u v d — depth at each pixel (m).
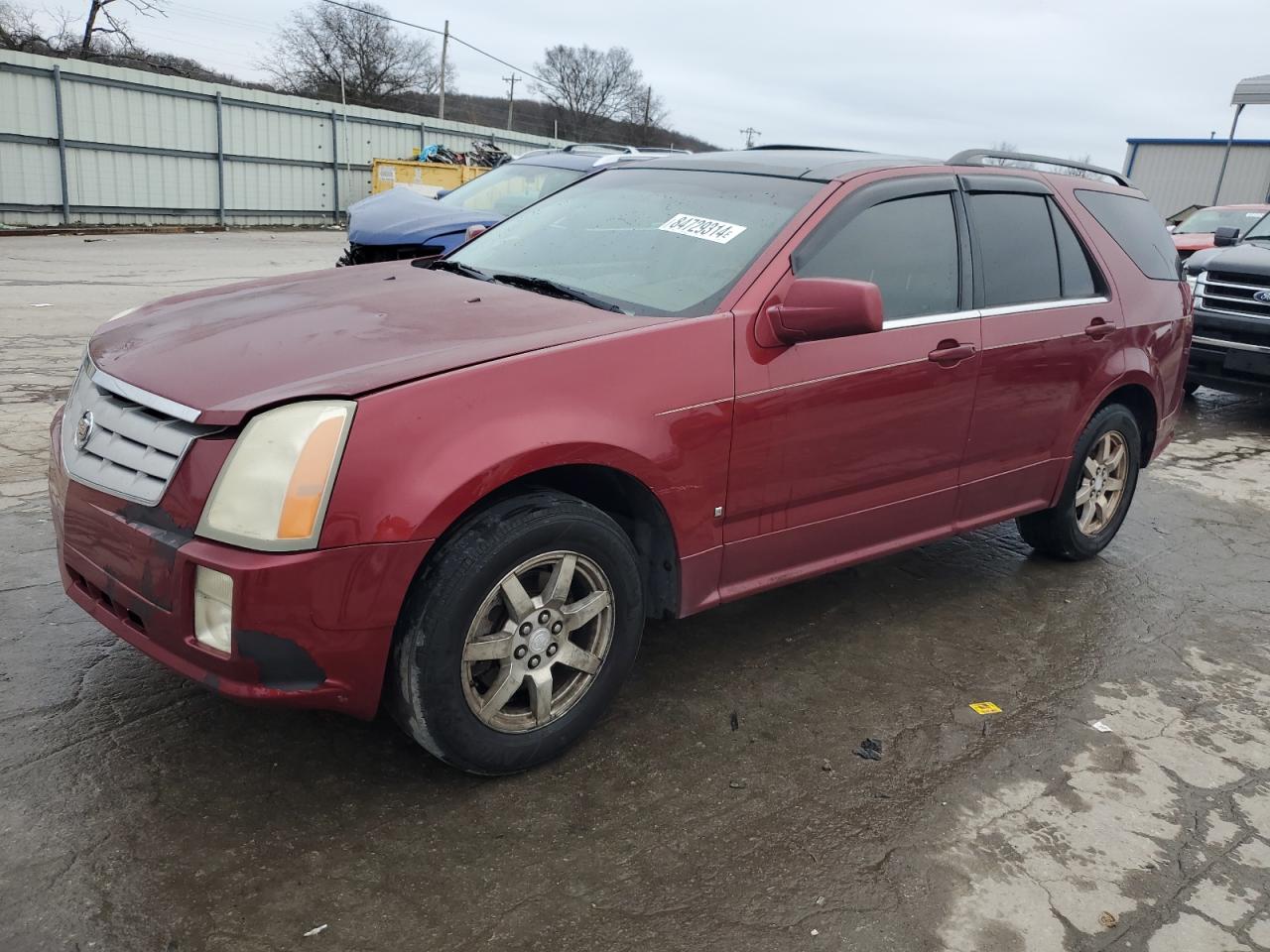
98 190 23.02
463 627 2.55
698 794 2.83
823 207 3.40
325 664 2.40
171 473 2.40
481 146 31.88
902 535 3.80
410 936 2.22
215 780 2.71
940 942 2.34
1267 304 8.20
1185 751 3.27
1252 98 22.11
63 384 6.87
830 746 3.13
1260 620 4.39
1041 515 4.67
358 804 2.67
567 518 2.68
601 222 3.80
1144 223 4.99
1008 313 3.95
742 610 4.10
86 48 38.94
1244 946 2.41
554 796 2.77
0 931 2.13
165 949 2.13
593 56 76.44
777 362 3.13
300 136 27.94
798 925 2.35
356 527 2.35
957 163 4.05
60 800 2.58
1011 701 3.51
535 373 2.64
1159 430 4.97
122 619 2.59
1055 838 2.76
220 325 2.98
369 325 2.90
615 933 2.28
